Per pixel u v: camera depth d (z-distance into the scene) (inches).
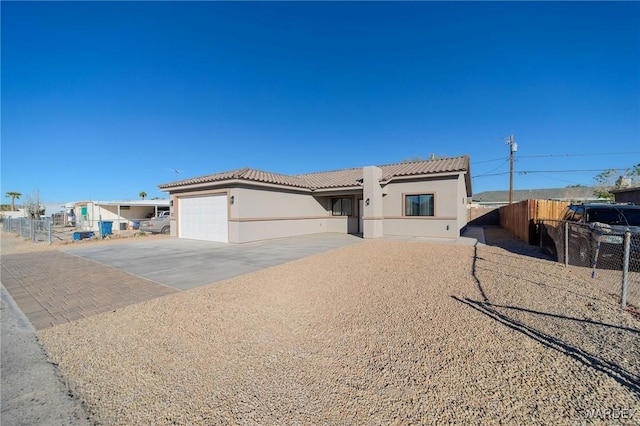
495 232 735.1
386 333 157.5
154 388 113.9
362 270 310.7
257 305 208.1
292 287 252.4
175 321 181.3
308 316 185.2
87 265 368.8
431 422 92.6
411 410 98.3
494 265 321.7
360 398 105.0
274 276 294.4
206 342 151.9
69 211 1512.1
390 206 659.4
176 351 142.9
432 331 157.9
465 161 650.2
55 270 339.0
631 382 110.7
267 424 93.9
